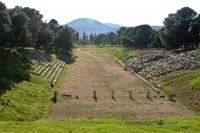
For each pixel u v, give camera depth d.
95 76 79.06
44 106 46.03
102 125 29.00
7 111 39.25
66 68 93.06
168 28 115.50
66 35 140.75
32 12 140.75
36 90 54.88
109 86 65.69
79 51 168.50
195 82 56.72
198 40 113.94
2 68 62.78
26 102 46.00
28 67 75.81
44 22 153.38
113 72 87.00
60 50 143.50
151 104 49.88
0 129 27.27
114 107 47.47
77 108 46.34
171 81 63.78
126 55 124.19
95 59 123.75
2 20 69.81
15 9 93.19
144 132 26.44
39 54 106.62
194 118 35.19
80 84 67.25
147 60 97.50
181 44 115.81
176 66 76.50
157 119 36.19
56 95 52.31
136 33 171.50
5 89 48.44
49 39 126.88
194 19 113.25
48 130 26.89
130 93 55.75
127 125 30.73
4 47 86.75
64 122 31.97
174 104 50.09
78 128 27.50
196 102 48.59
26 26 85.94
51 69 84.38
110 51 163.25
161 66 81.56
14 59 78.50
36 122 31.69
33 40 105.44
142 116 42.38
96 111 44.88
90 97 54.19
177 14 115.00
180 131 27.78
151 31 166.38
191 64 74.56
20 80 58.78
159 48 137.75
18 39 83.94
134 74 83.75
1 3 72.94
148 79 73.56
